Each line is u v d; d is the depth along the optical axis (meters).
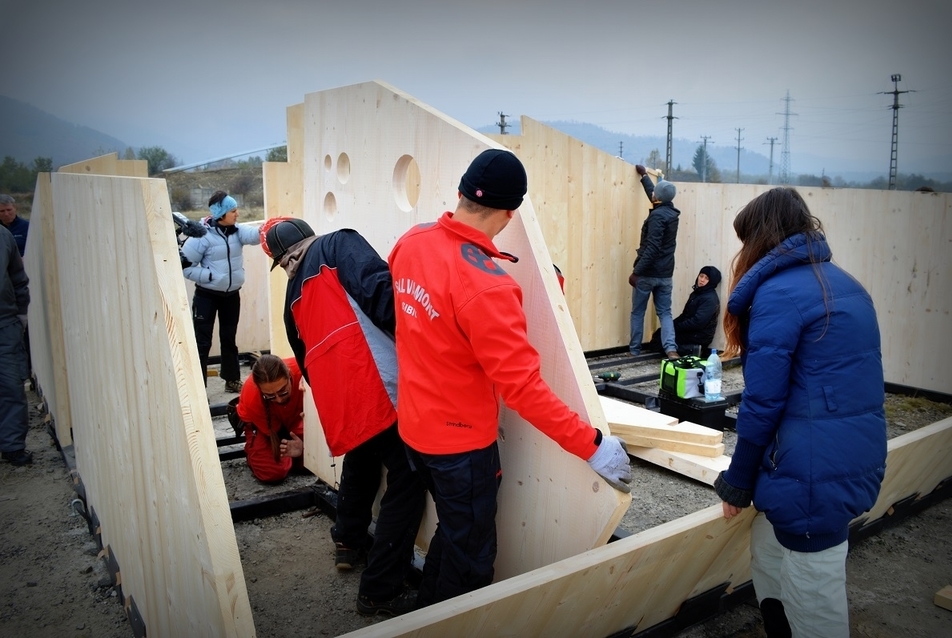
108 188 2.54
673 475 4.83
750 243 2.34
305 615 3.01
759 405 2.18
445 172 2.69
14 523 4.20
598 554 2.26
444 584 2.40
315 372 2.75
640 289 7.91
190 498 1.95
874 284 6.96
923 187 6.85
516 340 2.06
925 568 3.58
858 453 2.16
